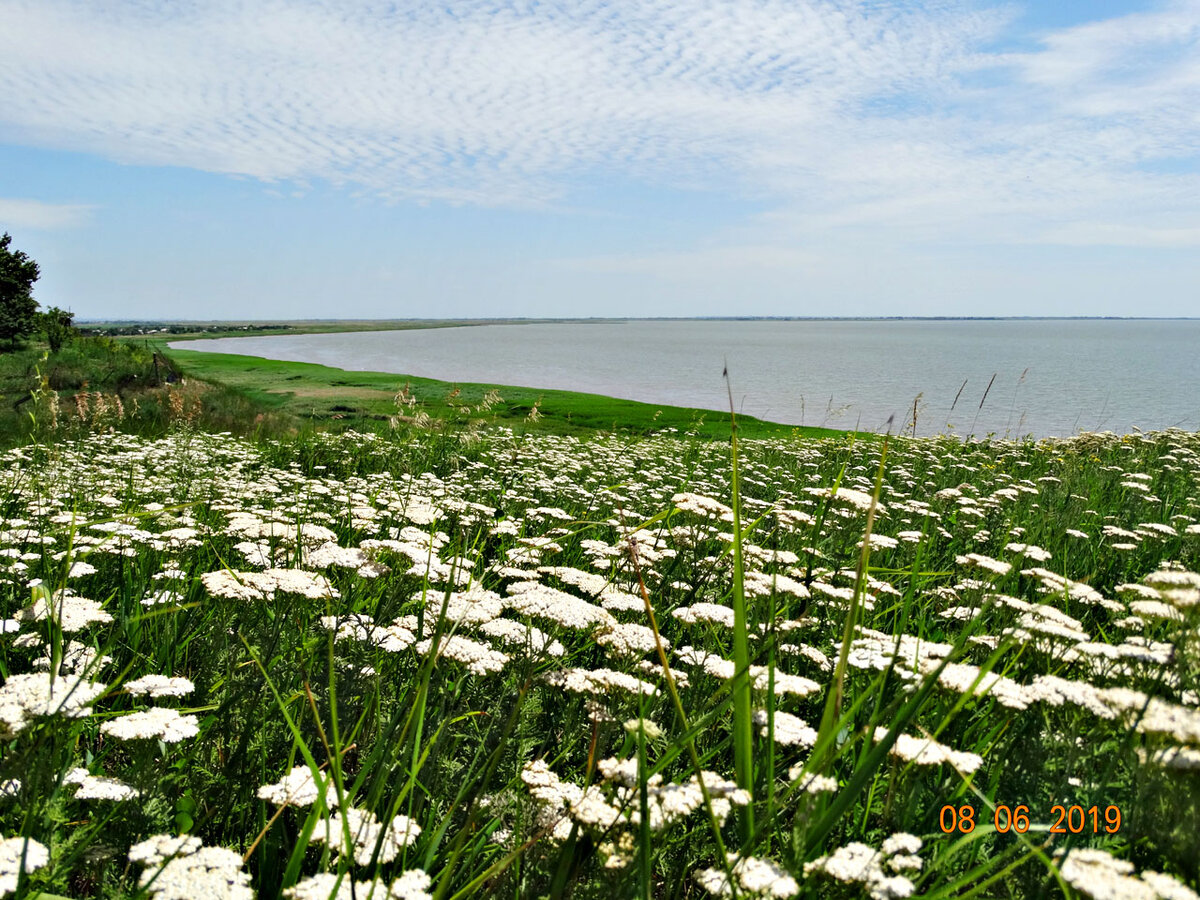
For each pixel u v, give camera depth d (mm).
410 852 2473
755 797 2582
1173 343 175250
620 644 3279
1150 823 2139
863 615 4164
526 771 2506
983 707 3143
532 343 193250
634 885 2092
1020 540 6945
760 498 9797
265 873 2361
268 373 56969
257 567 5121
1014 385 52688
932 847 2459
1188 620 2643
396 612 4164
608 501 8531
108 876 2307
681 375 72188
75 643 3406
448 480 10414
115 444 13188
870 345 169125
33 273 36938
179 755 2930
